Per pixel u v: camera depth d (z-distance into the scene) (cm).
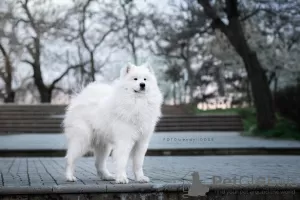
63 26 2773
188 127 2484
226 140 1791
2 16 1633
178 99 4150
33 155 1380
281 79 2703
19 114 2580
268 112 2089
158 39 3434
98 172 700
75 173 823
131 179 679
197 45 3553
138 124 616
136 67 638
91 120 656
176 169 896
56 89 3941
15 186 547
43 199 539
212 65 3638
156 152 1402
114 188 551
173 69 3747
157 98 635
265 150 1438
